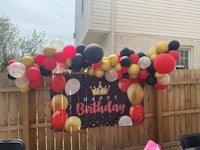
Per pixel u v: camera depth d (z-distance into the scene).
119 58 4.57
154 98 5.26
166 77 4.82
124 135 5.01
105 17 7.43
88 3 7.38
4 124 4.16
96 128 4.75
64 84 4.41
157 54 4.68
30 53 13.35
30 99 4.32
